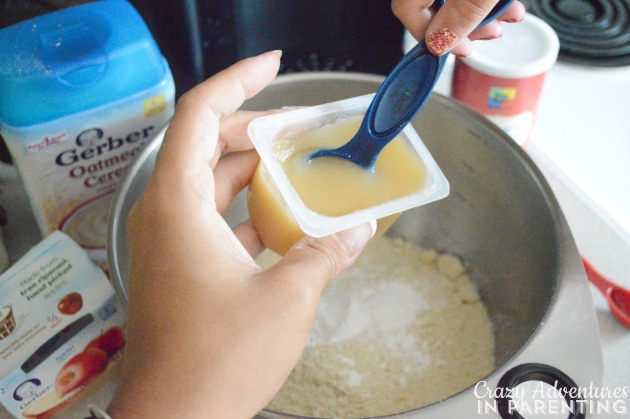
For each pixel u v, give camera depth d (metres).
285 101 0.61
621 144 0.74
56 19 0.53
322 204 0.45
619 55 0.77
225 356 0.36
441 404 0.38
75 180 0.55
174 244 0.38
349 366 0.58
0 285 0.51
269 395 0.38
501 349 0.58
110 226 0.46
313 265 0.39
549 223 0.50
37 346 0.49
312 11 0.66
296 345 0.38
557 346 0.41
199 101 0.44
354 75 0.58
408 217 0.68
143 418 0.36
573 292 0.44
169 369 0.36
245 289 0.37
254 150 0.54
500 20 0.52
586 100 0.78
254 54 0.67
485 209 0.62
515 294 0.58
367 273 0.67
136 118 0.54
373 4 0.67
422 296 0.65
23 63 0.49
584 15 0.80
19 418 0.50
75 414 0.52
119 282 0.43
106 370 0.53
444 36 0.43
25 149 0.50
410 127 0.49
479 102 0.65
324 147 0.49
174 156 0.41
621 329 0.57
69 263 0.52
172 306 0.37
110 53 0.50
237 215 0.66
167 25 0.62
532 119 0.68
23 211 0.64
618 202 0.69
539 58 0.62
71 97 0.49
